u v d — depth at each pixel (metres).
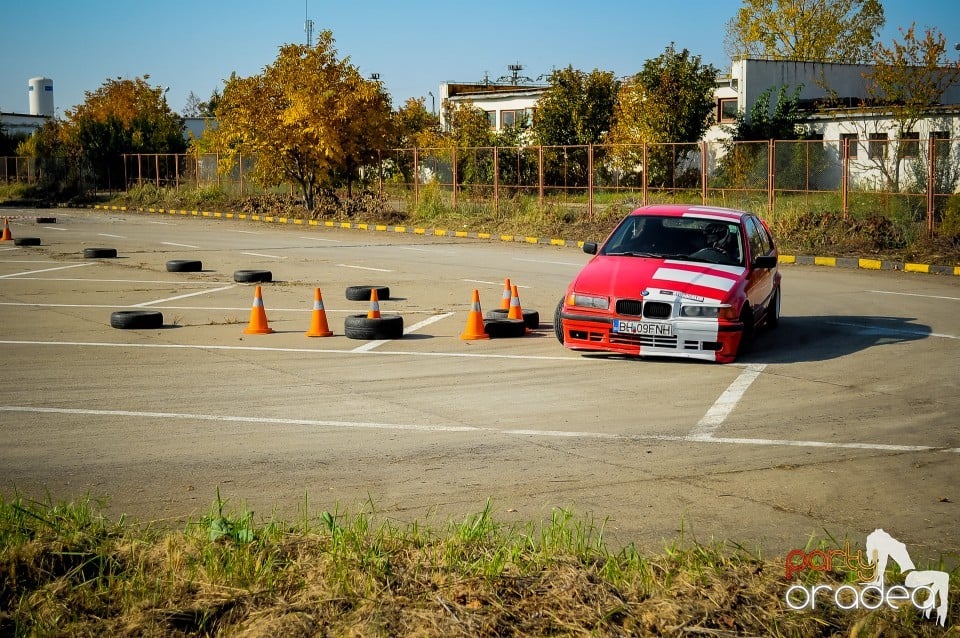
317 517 5.96
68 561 4.92
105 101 64.44
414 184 35.22
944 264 20.83
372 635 4.19
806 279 19.50
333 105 35.06
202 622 4.37
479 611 4.41
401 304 15.65
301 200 38.59
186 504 6.21
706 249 11.99
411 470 6.98
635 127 42.72
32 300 15.86
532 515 6.04
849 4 55.50
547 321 14.09
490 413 8.69
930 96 36.03
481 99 57.16
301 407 8.84
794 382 10.05
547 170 42.38
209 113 71.06
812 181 36.84
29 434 7.88
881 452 7.54
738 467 7.12
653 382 10.02
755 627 4.35
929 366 10.85
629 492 6.52
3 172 61.31
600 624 4.32
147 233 31.05
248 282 18.31
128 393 9.37
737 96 42.94
